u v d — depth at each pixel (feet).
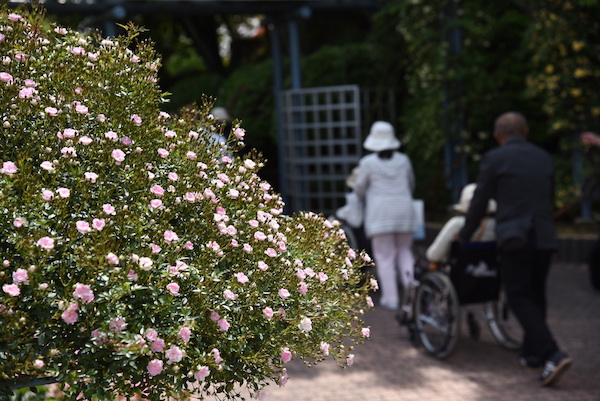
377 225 24.14
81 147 7.16
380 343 21.31
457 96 39.27
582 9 32.91
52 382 6.55
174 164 7.67
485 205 18.60
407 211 24.26
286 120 42.50
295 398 16.76
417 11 38.70
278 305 7.48
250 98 47.73
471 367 19.21
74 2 34.58
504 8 39.65
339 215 26.13
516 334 22.11
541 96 38.04
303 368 18.93
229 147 8.25
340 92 40.34
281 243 7.52
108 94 7.43
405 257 24.80
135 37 8.09
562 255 32.94
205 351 6.89
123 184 7.11
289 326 7.28
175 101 52.49
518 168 18.31
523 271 18.24
